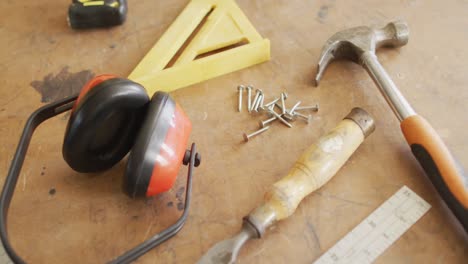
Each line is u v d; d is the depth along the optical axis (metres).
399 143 0.54
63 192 0.52
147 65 0.60
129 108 0.46
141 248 0.45
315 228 0.49
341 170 0.53
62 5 0.68
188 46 0.62
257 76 0.61
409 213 0.50
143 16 0.67
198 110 0.58
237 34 0.63
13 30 0.66
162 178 0.47
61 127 0.56
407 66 0.60
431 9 0.66
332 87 0.59
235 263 0.47
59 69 0.62
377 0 0.68
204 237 0.49
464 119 0.56
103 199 0.51
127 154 0.52
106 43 0.64
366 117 0.52
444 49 0.62
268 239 0.49
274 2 0.68
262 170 0.53
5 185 0.46
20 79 0.61
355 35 0.59
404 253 0.47
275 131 0.56
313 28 0.65
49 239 0.49
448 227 0.49
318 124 0.56
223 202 0.51
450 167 0.48
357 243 0.48
